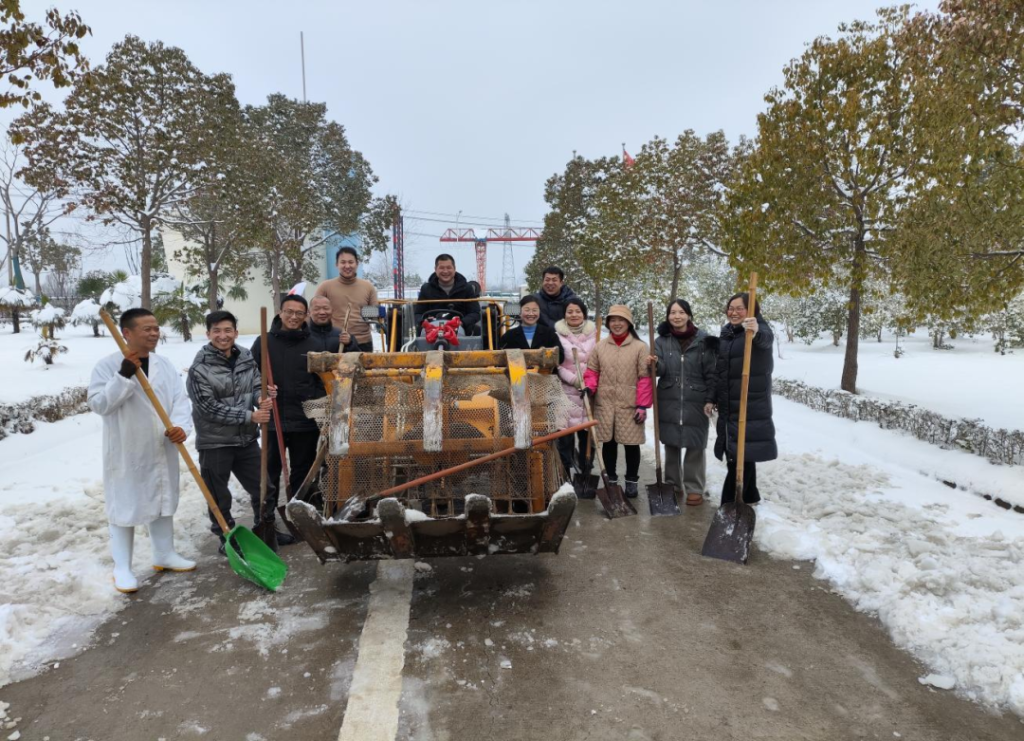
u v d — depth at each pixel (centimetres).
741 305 486
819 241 976
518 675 299
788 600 371
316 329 509
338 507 370
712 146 1598
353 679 296
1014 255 603
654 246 1661
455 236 6312
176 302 2348
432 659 312
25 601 358
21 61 598
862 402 788
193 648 325
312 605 371
